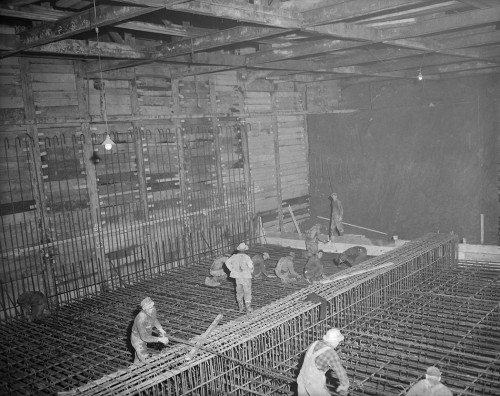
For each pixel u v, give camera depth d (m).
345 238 14.32
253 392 5.78
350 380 6.57
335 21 7.15
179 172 14.03
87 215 11.88
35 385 6.89
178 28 9.38
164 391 5.65
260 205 16.95
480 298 9.23
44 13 7.70
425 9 8.40
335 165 18.73
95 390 5.26
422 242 11.20
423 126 17.05
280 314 7.03
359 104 19.12
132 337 6.46
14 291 10.61
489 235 15.65
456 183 16.39
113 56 9.77
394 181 17.61
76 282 11.05
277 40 11.03
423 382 4.83
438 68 15.09
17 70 10.59
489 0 7.35
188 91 14.30
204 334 6.49
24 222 10.74
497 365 6.44
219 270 11.17
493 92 15.73
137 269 13.07
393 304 8.92
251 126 16.45
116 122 12.55
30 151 10.82
